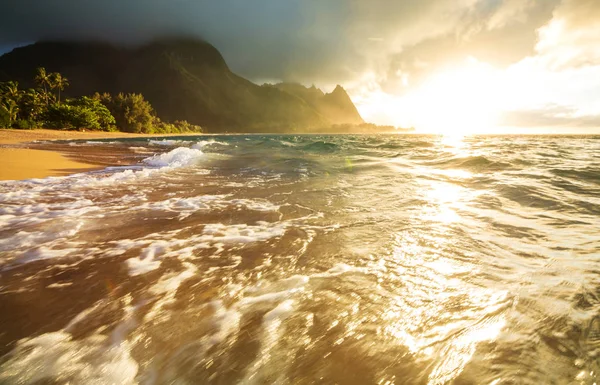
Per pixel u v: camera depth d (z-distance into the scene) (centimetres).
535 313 155
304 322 155
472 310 161
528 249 243
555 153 1010
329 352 134
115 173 689
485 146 1455
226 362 129
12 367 126
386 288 188
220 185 550
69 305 171
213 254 243
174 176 657
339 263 224
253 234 291
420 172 678
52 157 1037
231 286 192
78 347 138
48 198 440
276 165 854
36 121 6162
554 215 338
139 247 260
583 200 396
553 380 116
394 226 310
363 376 121
